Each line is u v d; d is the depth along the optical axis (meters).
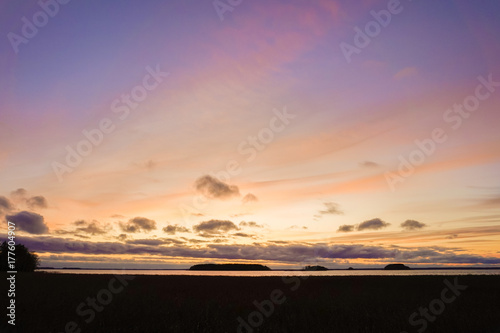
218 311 18.98
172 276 52.06
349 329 15.70
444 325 15.91
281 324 16.69
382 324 16.34
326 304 21.50
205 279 44.91
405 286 33.84
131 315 17.73
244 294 27.16
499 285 33.38
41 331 14.80
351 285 35.16
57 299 21.95
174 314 17.98
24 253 69.75
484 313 18.06
